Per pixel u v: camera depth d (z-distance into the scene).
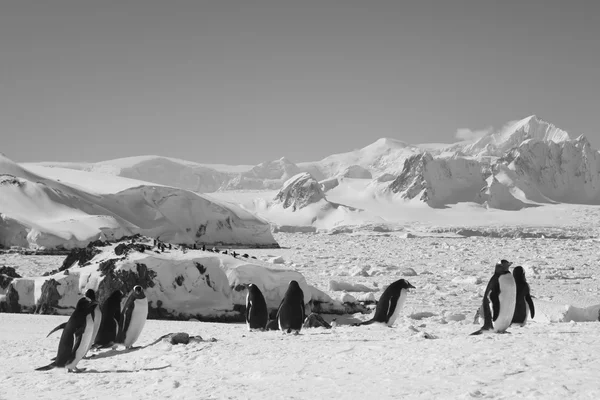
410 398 5.23
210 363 7.86
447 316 15.05
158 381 6.79
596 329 9.70
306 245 62.22
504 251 49.09
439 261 37.84
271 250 52.25
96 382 6.99
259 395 5.72
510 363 6.39
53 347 10.23
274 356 8.02
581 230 98.94
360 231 100.31
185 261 16.30
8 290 16.80
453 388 5.45
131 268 15.71
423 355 7.20
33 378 7.45
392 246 58.28
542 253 46.12
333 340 9.41
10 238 42.41
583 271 30.53
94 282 15.79
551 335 8.55
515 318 10.47
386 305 11.72
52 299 15.90
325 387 5.89
